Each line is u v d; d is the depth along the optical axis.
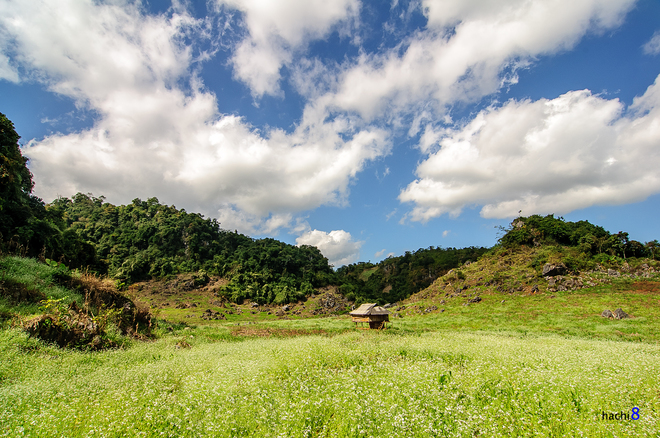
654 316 26.11
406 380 7.99
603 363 9.77
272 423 5.90
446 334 21.52
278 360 10.66
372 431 5.66
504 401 6.82
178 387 8.38
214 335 23.27
